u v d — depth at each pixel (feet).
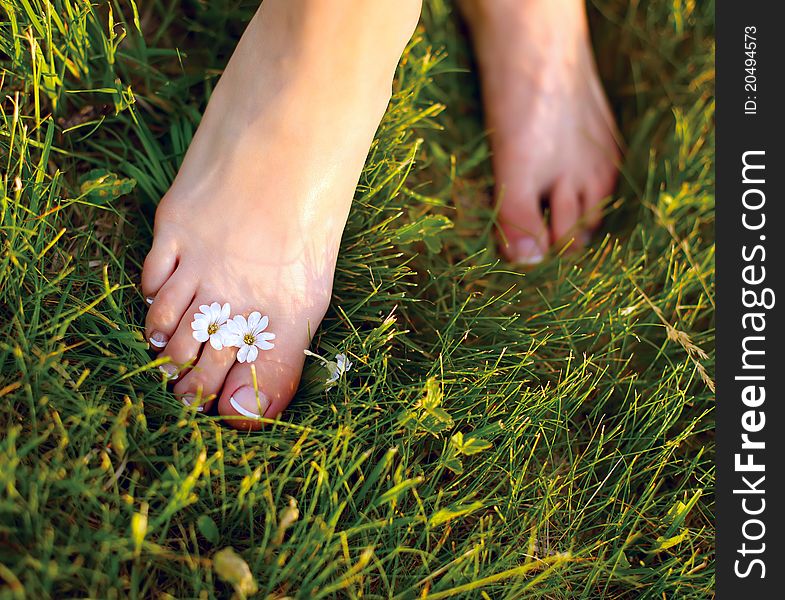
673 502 1.69
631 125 2.19
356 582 1.51
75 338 1.58
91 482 1.44
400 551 1.54
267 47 1.61
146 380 1.57
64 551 1.35
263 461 1.56
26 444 1.43
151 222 1.74
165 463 1.52
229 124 1.64
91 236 1.66
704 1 2.19
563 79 2.04
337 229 1.67
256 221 1.63
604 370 1.77
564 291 1.88
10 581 1.30
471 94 2.12
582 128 2.06
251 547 1.46
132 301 1.66
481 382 1.67
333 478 1.53
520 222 2.02
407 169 1.85
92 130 1.73
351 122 1.62
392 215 1.85
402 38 1.60
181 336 1.60
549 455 1.68
